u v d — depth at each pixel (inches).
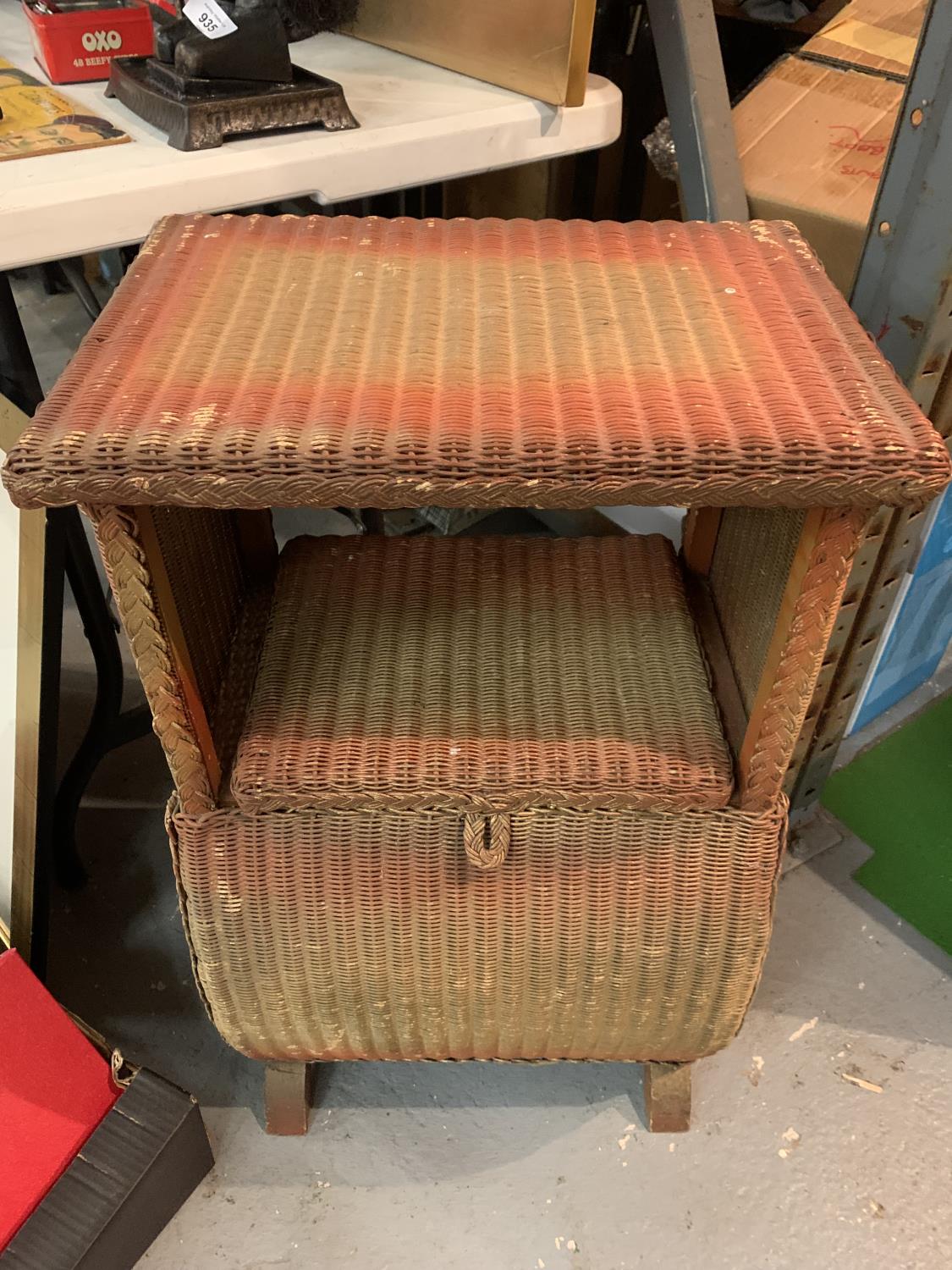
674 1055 30.1
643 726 25.4
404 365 20.4
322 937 26.4
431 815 24.8
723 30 52.7
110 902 39.4
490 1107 33.6
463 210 53.0
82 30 33.0
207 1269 29.6
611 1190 31.4
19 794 31.6
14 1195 27.7
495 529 57.8
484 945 26.6
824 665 35.9
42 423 18.4
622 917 26.0
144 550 19.8
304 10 38.2
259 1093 33.8
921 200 28.0
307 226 26.7
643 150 50.6
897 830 43.1
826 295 23.3
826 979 37.3
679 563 32.4
